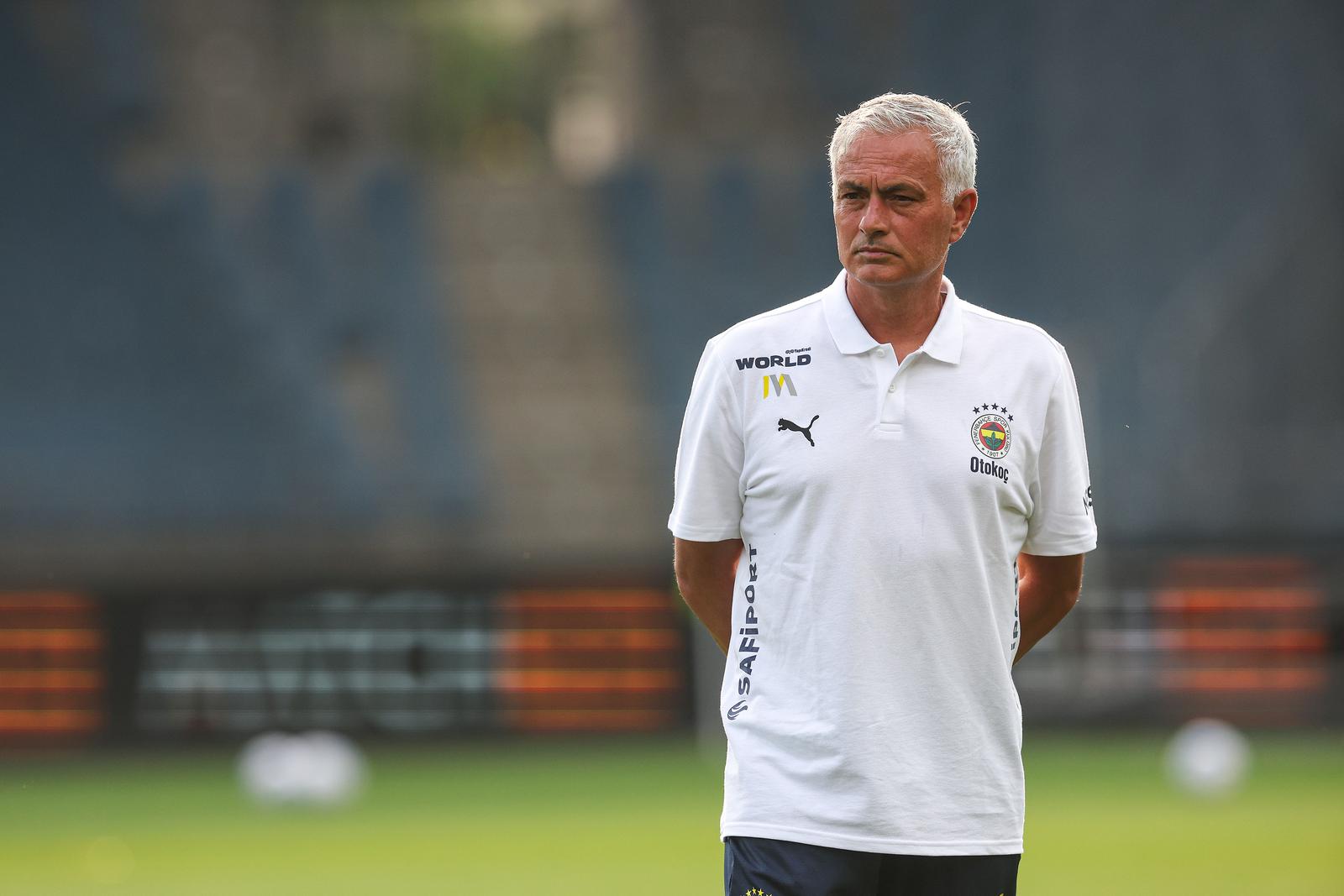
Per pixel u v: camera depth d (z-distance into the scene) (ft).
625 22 287.89
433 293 248.11
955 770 33.76
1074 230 253.85
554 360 240.53
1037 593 37.27
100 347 238.07
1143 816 128.57
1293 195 253.44
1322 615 195.93
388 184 261.65
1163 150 259.60
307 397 233.14
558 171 269.23
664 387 239.71
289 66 276.62
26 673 188.44
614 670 191.31
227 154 263.08
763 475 34.68
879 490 33.78
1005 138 264.31
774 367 34.94
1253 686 193.16
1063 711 191.52
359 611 191.01
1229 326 238.48
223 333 240.94
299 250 251.19
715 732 189.98
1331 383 233.35
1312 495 203.10
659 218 260.01
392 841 119.75
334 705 189.47
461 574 192.13
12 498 214.28
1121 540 200.64
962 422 34.14
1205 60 265.13
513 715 190.19
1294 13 266.36
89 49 270.05
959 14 279.08
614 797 146.61
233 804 145.69
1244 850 110.73
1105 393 234.17
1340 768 161.68
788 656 34.32
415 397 233.96
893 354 34.19
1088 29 270.46
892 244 33.32
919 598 33.63
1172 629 195.21
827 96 280.72
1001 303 248.93
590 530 202.28
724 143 272.92
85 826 131.23
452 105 280.10
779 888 33.83
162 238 249.96
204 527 207.72
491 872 104.53
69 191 254.06
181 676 188.75
